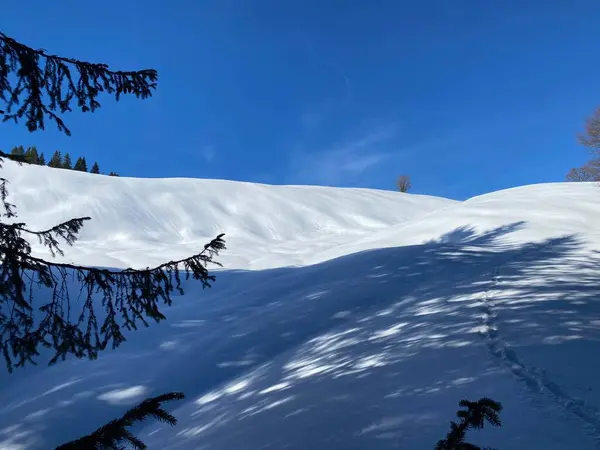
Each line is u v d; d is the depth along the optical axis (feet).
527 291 30.94
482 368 18.15
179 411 26.81
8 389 30.63
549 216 66.13
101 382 30.63
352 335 29.91
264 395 22.98
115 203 102.99
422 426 13.93
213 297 49.73
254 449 15.76
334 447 14.01
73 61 12.82
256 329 37.09
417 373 19.06
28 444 23.94
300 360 28.22
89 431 25.30
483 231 63.31
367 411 16.15
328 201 130.82
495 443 12.39
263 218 111.75
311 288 45.68
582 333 21.22
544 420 13.37
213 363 32.50
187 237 96.68
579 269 38.09
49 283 13.37
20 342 13.53
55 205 96.12
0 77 12.31
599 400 14.39
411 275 43.37
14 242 13.60
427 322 27.45
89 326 13.94
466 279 38.63
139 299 13.91
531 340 20.85
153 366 33.06
